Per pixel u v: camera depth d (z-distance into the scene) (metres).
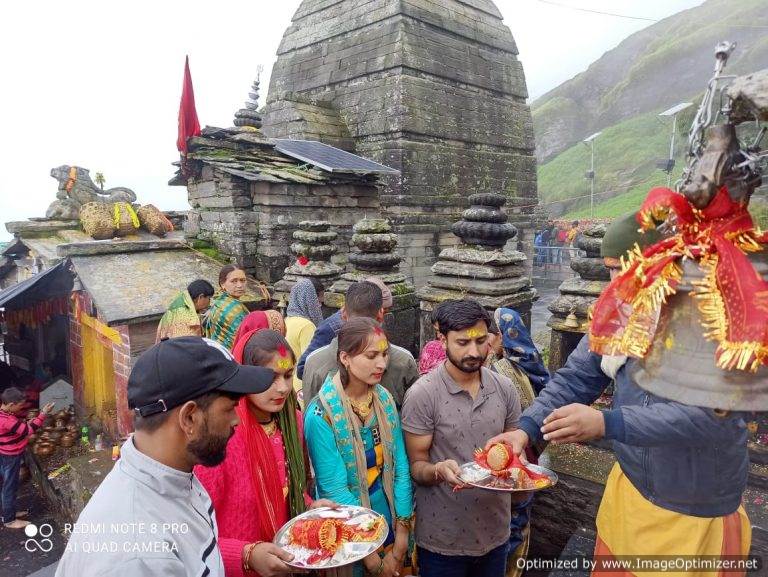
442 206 13.63
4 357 9.72
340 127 13.76
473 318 2.23
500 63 15.59
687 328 0.99
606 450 3.28
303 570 1.86
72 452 6.61
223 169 7.45
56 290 6.81
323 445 2.33
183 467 1.42
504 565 2.54
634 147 36.69
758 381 0.90
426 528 2.43
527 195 16.23
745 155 1.00
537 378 3.28
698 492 1.41
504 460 2.05
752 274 0.92
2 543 4.79
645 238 1.57
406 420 2.44
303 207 7.90
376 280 3.69
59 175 8.44
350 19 14.23
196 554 1.41
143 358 1.43
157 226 8.14
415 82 13.19
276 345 2.09
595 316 1.10
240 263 7.52
